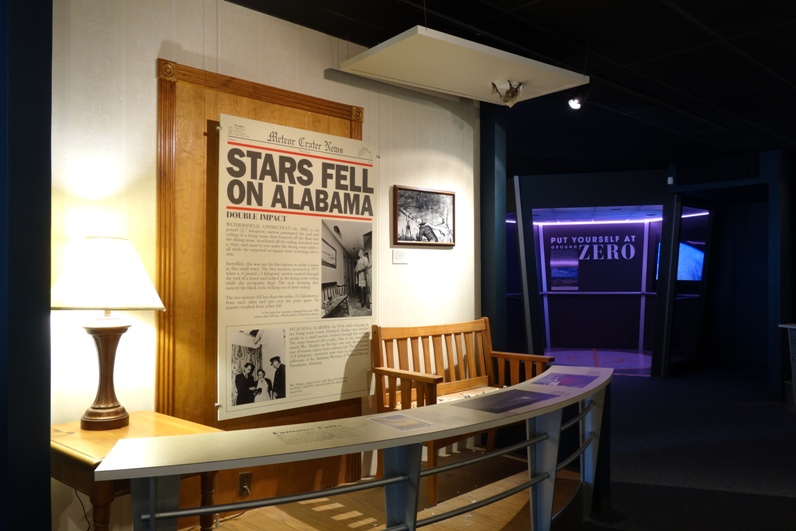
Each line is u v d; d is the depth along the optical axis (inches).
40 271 87.4
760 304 388.2
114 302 108.3
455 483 165.0
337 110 169.6
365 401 174.4
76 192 123.3
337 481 165.5
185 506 136.0
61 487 117.7
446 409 105.8
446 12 154.2
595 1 147.5
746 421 247.3
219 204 141.8
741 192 347.9
